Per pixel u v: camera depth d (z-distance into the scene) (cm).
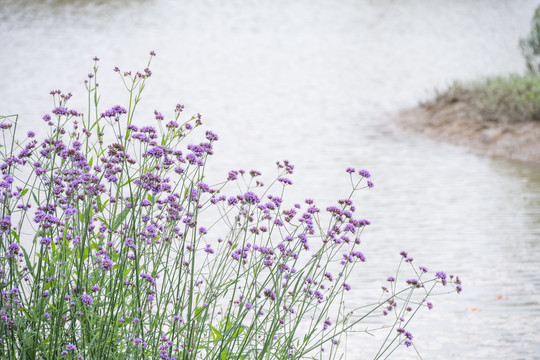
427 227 975
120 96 1966
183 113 1811
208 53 2788
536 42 1942
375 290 737
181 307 370
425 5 4444
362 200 1118
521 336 625
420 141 1569
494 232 947
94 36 3027
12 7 3697
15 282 348
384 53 2889
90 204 355
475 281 770
